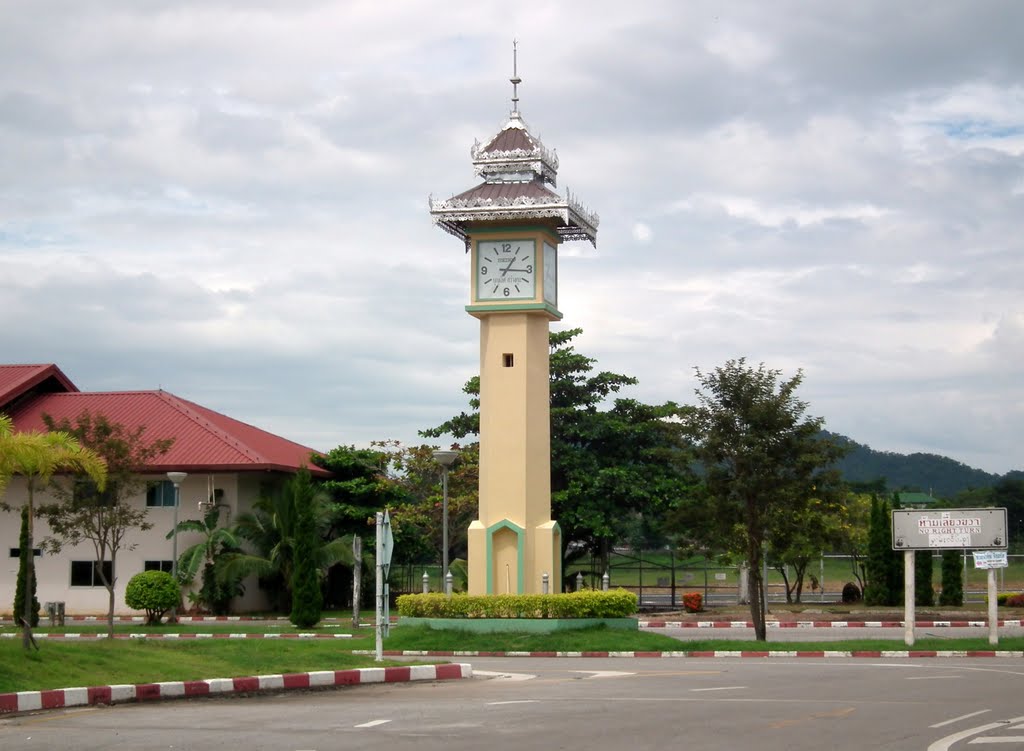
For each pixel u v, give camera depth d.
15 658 19.06
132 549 43.88
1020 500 94.44
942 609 49.12
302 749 13.26
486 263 33.94
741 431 33.25
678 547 35.28
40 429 50.38
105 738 14.21
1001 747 13.35
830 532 33.91
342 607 53.22
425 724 15.47
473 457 53.81
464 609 32.62
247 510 48.91
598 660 28.92
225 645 25.09
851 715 16.28
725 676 23.08
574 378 53.44
